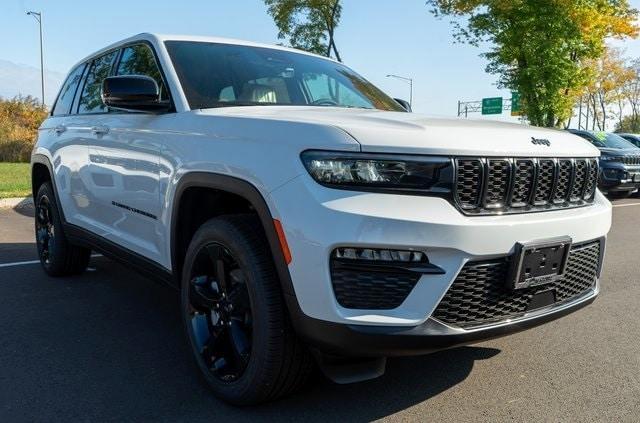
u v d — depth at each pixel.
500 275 2.54
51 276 5.31
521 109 24.36
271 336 2.58
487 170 2.49
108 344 3.67
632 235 8.23
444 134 2.49
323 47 27.30
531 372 3.33
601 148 13.08
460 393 3.04
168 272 3.37
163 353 3.53
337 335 2.37
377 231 2.29
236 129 2.80
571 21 20.94
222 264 2.88
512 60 22.55
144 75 3.54
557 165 2.79
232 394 2.80
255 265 2.61
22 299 4.61
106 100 3.30
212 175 2.84
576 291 3.00
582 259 2.97
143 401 2.91
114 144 3.85
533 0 20.69
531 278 2.60
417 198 2.37
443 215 2.37
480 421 2.76
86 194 4.38
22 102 23.19
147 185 3.46
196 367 3.32
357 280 2.35
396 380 3.19
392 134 2.42
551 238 2.66
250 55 3.93
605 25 21.89
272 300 2.58
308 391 3.03
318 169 2.39
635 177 12.91
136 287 5.00
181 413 2.79
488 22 21.86
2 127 20.88
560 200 2.86
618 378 3.27
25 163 19.19
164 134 3.28
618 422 2.77
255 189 2.59
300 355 2.63
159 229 3.37
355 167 2.35
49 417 2.74
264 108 3.25
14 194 10.48
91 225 4.37
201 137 2.98
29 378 3.16
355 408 2.85
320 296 2.37
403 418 2.77
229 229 2.75
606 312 4.52
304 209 2.39
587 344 3.80
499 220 2.50
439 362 3.45
